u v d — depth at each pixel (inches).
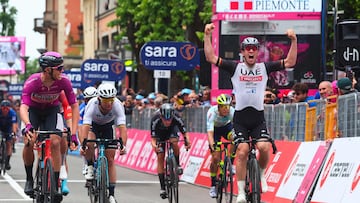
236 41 1198.9
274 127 957.2
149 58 1352.1
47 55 671.8
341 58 813.2
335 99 773.3
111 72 1800.0
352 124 727.7
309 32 1196.5
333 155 693.9
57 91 685.9
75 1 4913.9
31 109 698.8
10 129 1248.2
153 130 877.8
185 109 1253.1
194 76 1915.6
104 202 687.7
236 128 691.4
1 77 6496.1
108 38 3567.9
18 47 5251.0
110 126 756.6
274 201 823.1
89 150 746.2
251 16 1195.9
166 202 875.4
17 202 836.0
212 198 917.2
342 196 647.1
